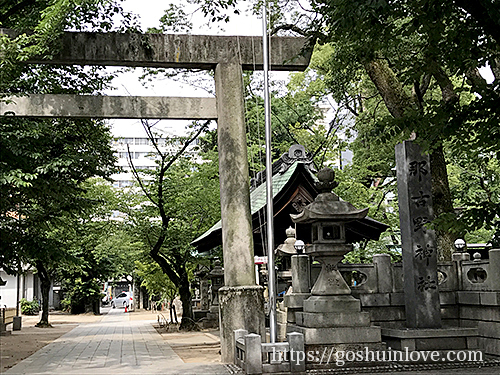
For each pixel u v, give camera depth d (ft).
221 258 92.27
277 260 66.13
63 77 61.16
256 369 36.73
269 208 42.93
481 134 28.12
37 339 74.95
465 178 80.94
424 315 42.04
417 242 42.91
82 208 67.62
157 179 85.25
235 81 48.78
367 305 44.91
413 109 29.43
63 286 166.40
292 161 62.13
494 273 42.57
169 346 60.18
